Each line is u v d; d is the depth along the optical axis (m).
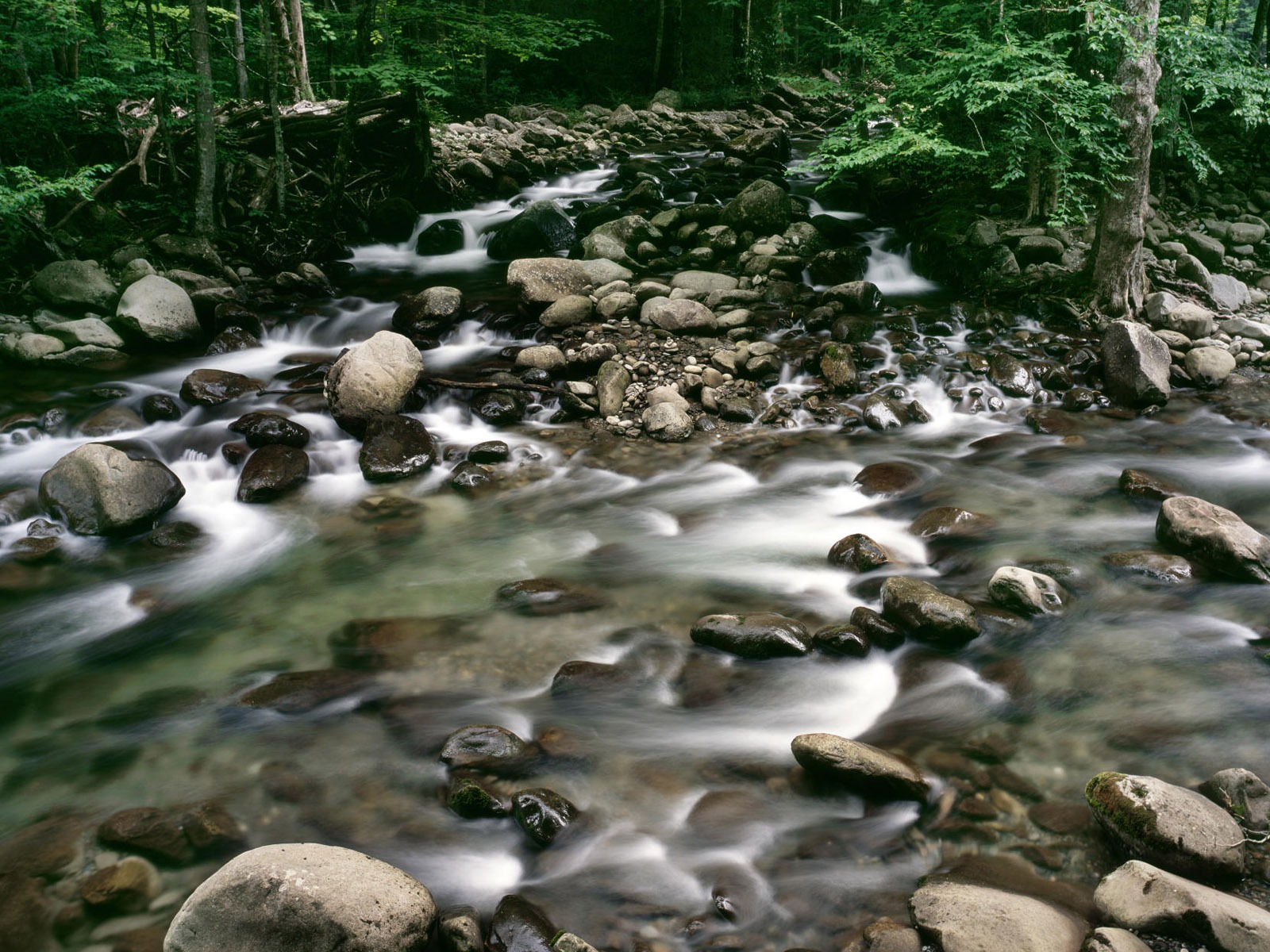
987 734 4.01
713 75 25.88
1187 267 10.10
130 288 9.27
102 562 5.77
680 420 7.52
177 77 11.19
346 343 9.41
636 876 3.31
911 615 4.71
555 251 12.34
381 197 13.94
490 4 22.58
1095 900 3.03
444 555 5.82
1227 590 5.05
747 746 3.99
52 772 3.92
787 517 6.26
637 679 4.47
